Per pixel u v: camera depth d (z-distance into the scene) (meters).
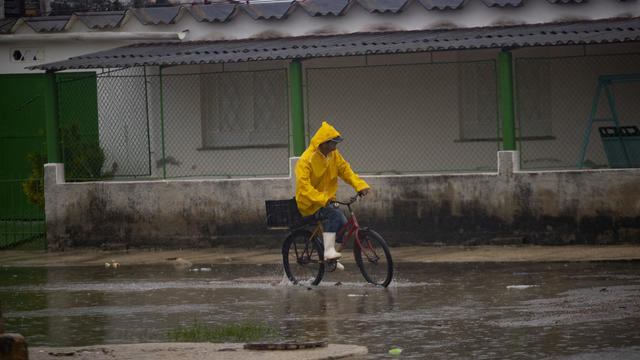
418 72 28.75
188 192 25.44
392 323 13.05
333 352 10.77
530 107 28.45
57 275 20.98
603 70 27.80
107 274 20.91
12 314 15.09
